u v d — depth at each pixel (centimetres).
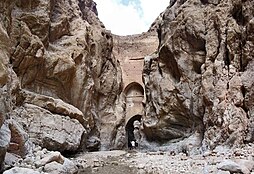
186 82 1777
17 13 1327
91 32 2200
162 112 1969
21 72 1322
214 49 1505
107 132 2291
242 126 1141
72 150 1400
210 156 1065
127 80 2953
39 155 899
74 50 1767
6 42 733
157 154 1498
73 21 1975
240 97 1213
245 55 1269
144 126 2191
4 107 684
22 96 1223
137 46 3047
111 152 1703
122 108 2578
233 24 1388
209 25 1591
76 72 1766
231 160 828
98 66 2247
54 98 1543
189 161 1030
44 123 1238
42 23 1455
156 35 3036
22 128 1025
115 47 3055
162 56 2052
